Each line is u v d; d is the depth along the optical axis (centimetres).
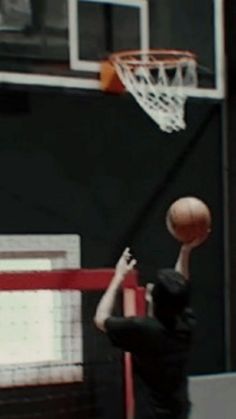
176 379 561
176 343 562
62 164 880
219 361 945
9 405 795
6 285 666
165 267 920
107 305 583
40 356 816
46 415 802
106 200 898
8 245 852
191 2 934
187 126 938
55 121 877
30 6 861
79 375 812
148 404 559
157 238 919
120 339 562
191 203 611
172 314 559
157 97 905
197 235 612
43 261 870
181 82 918
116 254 901
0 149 852
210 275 945
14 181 859
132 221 909
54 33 870
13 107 859
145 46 905
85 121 891
